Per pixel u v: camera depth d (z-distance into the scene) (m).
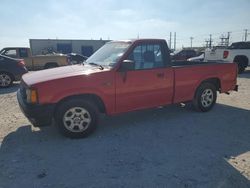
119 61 5.46
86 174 3.90
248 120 6.35
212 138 5.23
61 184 3.65
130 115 6.77
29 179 3.79
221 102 8.21
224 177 3.77
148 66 5.86
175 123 6.14
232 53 16.19
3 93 10.53
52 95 4.89
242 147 4.80
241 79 13.61
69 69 5.74
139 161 4.28
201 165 4.12
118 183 3.65
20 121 6.46
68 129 5.17
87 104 5.20
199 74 6.62
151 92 5.89
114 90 5.41
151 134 5.47
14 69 12.07
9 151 4.73
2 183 3.70
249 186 3.55
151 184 3.62
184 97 6.49
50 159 4.39
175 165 4.13
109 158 4.40
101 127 5.91
